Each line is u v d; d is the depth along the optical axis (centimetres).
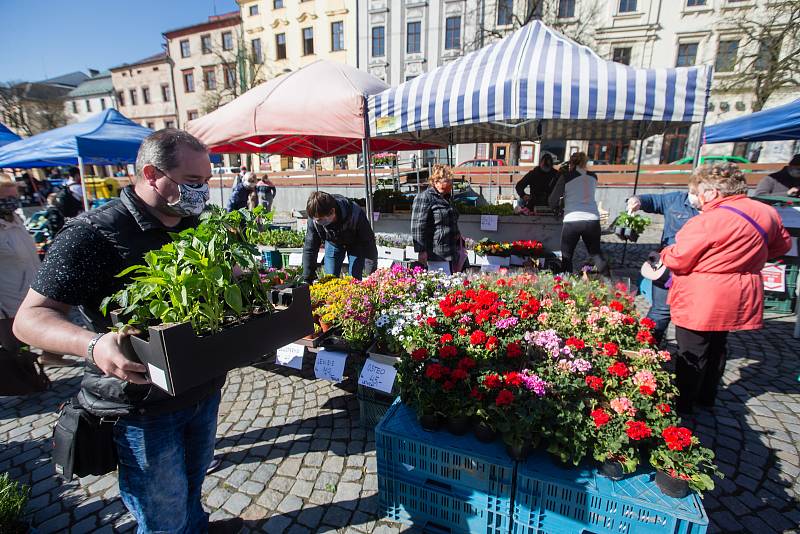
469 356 199
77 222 117
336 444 262
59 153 590
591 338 229
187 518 153
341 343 267
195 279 115
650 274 297
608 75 348
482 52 406
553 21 1920
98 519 213
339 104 404
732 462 237
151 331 104
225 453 257
